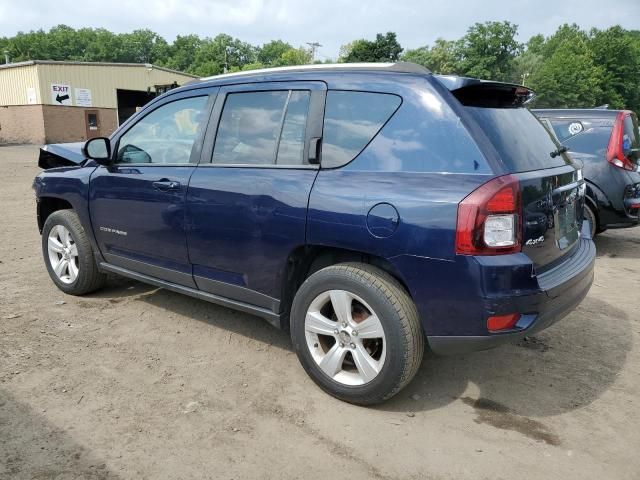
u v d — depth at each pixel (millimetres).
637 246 7590
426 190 2791
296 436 2895
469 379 3604
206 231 3645
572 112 6906
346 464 2682
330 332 3197
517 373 3703
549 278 2963
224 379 3479
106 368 3568
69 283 4852
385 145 3020
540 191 2941
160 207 3904
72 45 120125
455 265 2707
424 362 3836
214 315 4535
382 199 2881
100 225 4438
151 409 3104
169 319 4430
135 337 4066
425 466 2686
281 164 3377
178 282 4027
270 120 3504
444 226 2711
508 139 3016
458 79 2963
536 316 2807
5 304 4645
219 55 122812
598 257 6945
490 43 82688
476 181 2719
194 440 2830
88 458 2660
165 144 4051
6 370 3486
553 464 2729
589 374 3705
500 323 2713
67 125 32562
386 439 2895
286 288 3422
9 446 2729
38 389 3273
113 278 5418
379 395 3057
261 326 4336
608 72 86188
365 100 3148
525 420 3125
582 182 3803
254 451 2760
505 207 2680
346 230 2984
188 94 4000
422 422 3070
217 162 3691
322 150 3223
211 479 2547
